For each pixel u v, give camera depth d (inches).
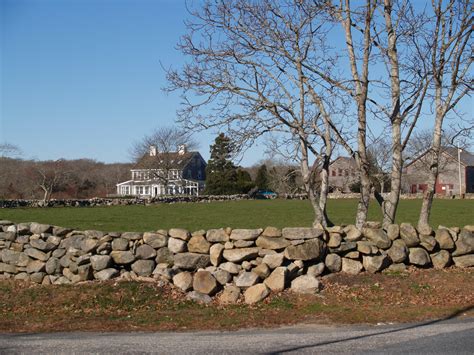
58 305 396.5
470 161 2849.4
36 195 2346.2
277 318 344.2
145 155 2824.8
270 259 425.4
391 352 259.3
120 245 451.8
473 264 463.5
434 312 351.9
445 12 486.3
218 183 2598.4
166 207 1706.4
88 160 3548.2
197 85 500.4
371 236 456.1
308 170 519.2
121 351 264.8
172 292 412.8
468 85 486.0
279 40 493.0
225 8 490.6
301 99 510.3
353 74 508.4
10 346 278.4
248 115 491.2
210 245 440.8
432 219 1119.6
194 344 278.7
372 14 486.3
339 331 307.6
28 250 481.1
